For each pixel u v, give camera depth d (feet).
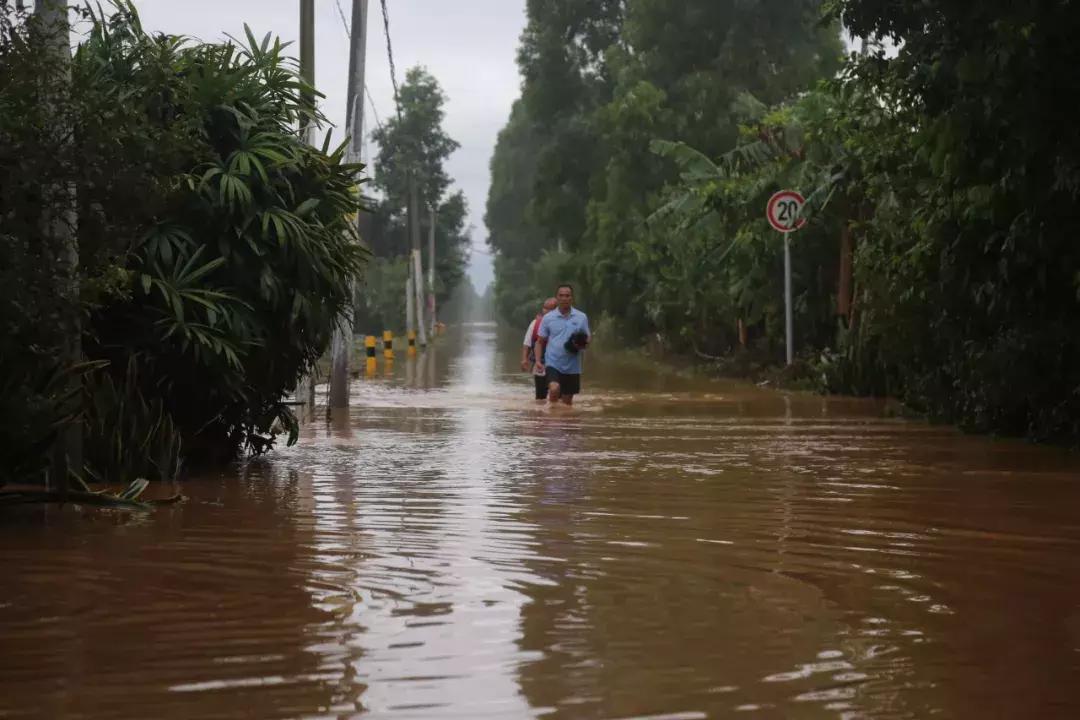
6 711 27.63
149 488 65.05
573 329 127.95
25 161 54.85
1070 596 39.83
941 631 35.14
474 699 28.66
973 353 91.04
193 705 28.14
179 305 68.74
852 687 29.71
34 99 55.77
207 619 36.17
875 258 118.83
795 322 176.04
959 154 87.71
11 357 57.31
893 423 105.19
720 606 38.19
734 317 202.39
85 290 58.29
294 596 39.27
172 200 69.15
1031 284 86.94
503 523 53.78
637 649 33.12
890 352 116.67
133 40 72.38
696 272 209.77
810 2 312.91
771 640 34.12
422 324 367.86
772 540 49.75
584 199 377.91
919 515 56.03
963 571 43.75
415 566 44.24
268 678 30.22
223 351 70.74
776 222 158.10
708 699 28.76
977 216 87.97
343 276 77.92
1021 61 77.87
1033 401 87.92
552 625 35.70
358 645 33.35
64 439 60.39
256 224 72.84
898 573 43.39
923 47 83.41
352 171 79.87
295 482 67.72
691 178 209.15
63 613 36.83
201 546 48.14
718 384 167.32
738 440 90.89
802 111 159.22
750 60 307.37
